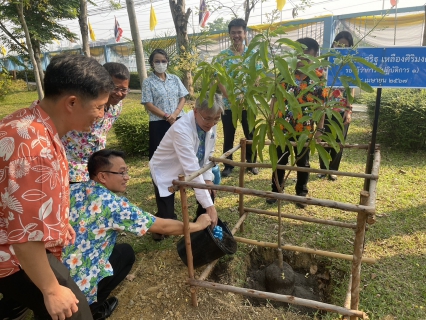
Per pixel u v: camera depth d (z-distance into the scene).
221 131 7.36
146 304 2.54
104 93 1.50
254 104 1.95
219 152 5.88
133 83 19.06
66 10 13.80
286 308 2.60
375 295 2.51
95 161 2.19
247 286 2.84
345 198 4.00
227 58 2.03
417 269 2.75
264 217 3.65
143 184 4.76
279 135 2.04
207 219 2.43
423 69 2.65
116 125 6.07
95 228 2.08
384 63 2.73
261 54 1.83
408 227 3.32
